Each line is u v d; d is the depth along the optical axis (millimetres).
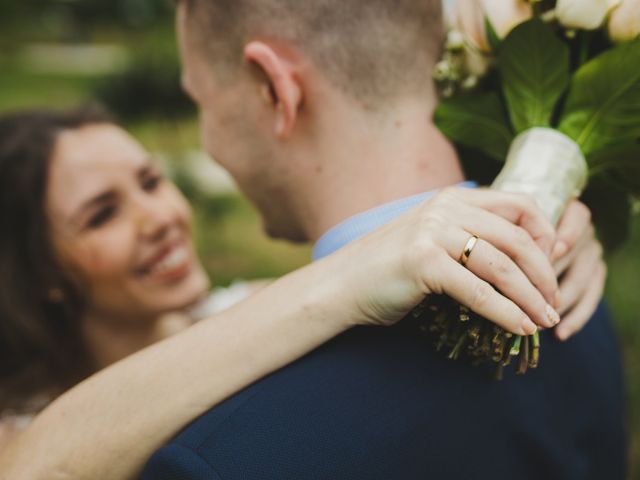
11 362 1804
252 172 1021
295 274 863
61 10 18719
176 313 2061
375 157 922
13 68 17688
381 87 910
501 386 882
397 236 747
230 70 987
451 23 1016
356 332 828
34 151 1711
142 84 5332
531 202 749
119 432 860
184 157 5125
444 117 922
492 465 851
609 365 1116
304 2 908
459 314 763
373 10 902
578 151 866
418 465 781
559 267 891
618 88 825
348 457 747
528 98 879
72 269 1775
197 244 5266
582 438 1020
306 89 929
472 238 698
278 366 814
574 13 810
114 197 1778
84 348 1889
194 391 835
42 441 911
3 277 1751
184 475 732
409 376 804
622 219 1021
